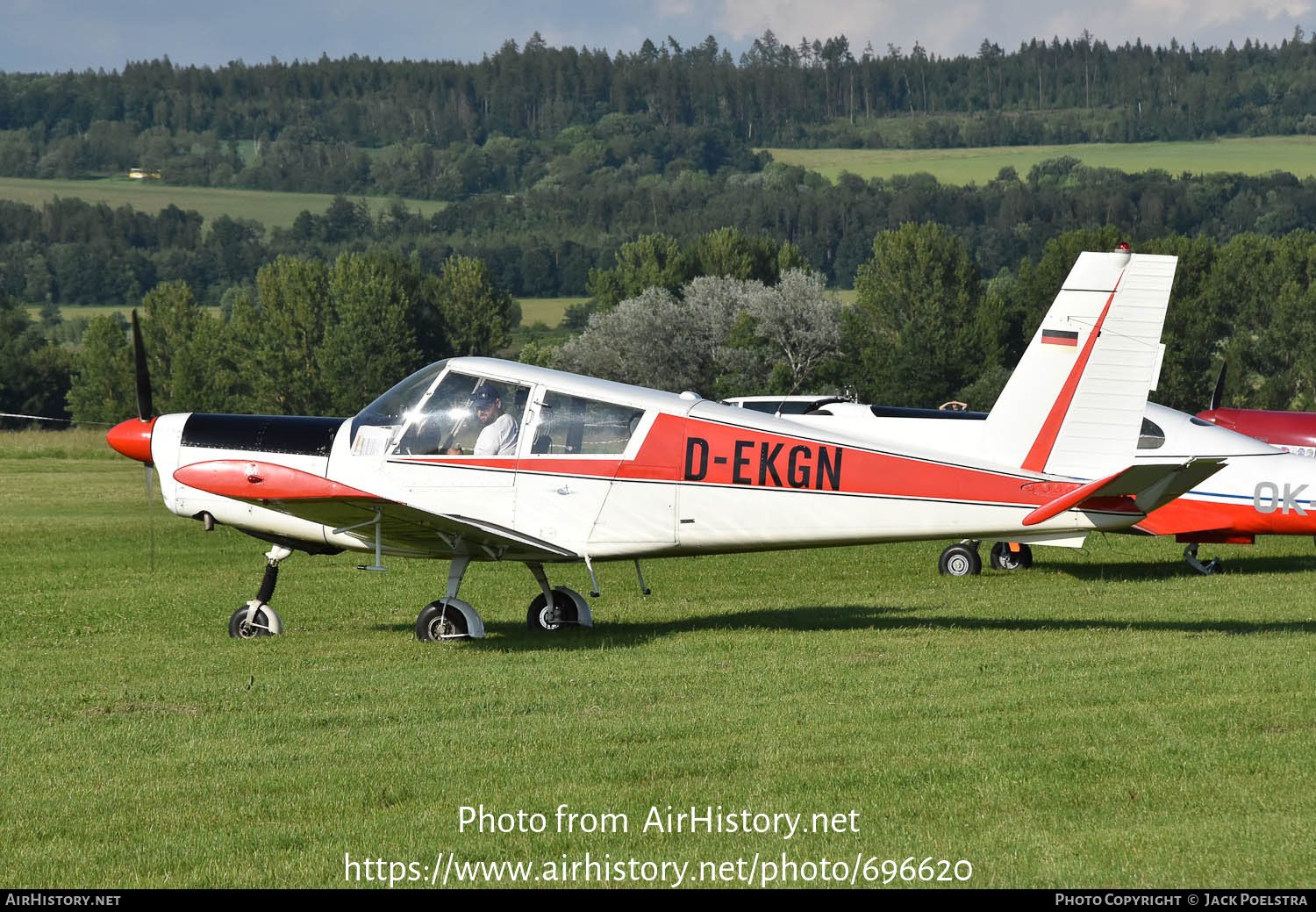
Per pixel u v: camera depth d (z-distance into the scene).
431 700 19.94
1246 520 37.50
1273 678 20.34
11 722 18.81
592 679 21.22
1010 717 18.08
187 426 27.45
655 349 176.88
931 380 176.38
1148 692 19.52
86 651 25.28
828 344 174.25
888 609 29.95
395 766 16.23
